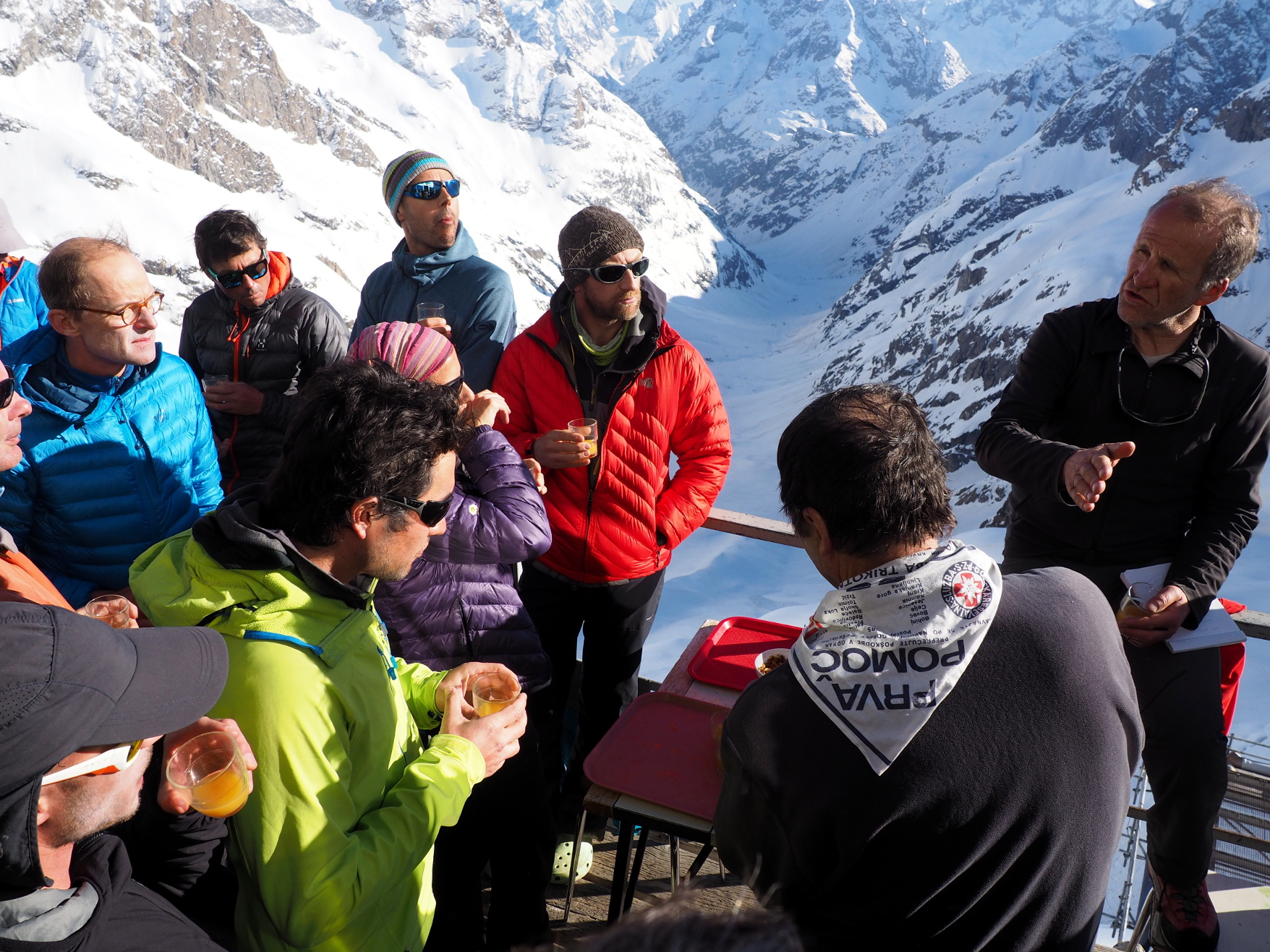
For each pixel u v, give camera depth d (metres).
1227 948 2.40
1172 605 2.23
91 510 2.57
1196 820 2.26
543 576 3.24
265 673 1.47
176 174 173.62
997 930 1.31
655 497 3.16
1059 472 2.15
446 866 2.32
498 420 3.14
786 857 1.38
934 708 1.28
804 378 155.25
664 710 2.22
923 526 1.35
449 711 1.80
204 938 1.39
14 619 1.02
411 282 3.71
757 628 2.58
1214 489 2.37
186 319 3.57
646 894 2.86
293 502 1.53
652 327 3.10
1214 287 2.16
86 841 1.32
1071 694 1.30
